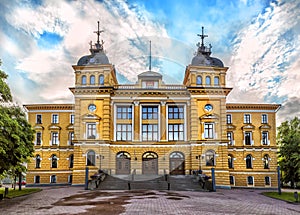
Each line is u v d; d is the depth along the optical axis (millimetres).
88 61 35500
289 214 16297
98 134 35750
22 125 25703
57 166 42750
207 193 27109
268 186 41938
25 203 19234
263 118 43812
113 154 36094
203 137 36625
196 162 36188
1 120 18453
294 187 41250
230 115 43812
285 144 28812
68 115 43750
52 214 14734
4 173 26531
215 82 36750
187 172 36250
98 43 36062
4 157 19812
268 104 43812
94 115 35688
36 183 42156
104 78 35125
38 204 18625
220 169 36406
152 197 21641
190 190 28875
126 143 36188
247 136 43500
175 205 17734
